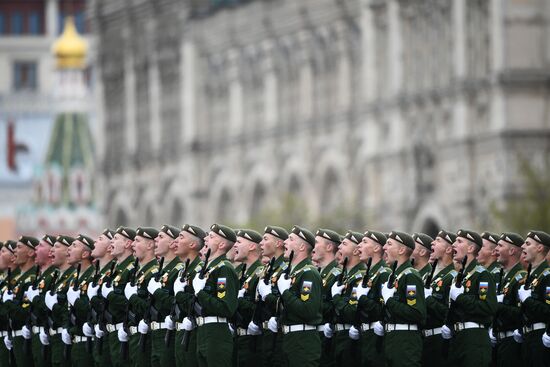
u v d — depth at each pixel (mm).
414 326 90875
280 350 93000
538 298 91750
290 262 91875
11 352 105312
